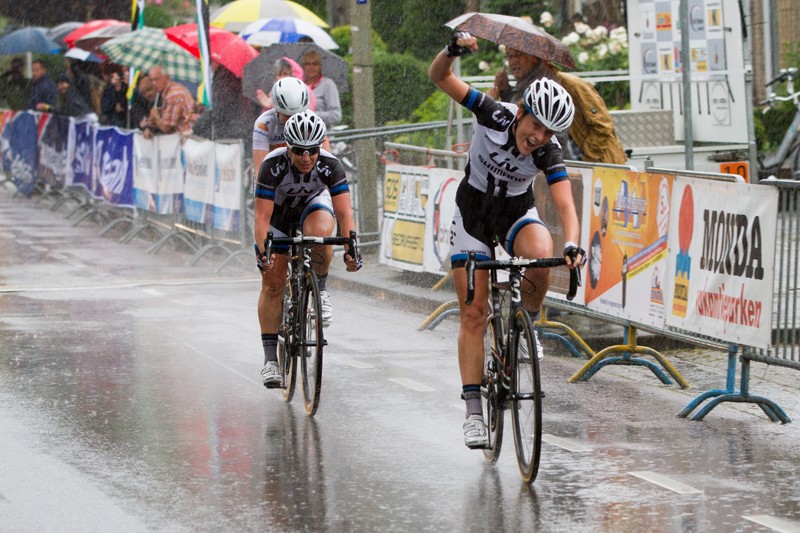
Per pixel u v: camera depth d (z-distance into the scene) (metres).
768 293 17.61
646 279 20.66
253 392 20.03
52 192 51.66
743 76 33.09
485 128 15.00
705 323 19.08
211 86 38.59
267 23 46.91
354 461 15.88
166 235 38.91
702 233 19.11
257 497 14.25
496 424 15.43
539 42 23.28
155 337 24.83
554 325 23.28
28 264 35.59
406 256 30.39
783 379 21.22
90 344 24.02
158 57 41.44
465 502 14.09
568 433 17.48
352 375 21.42
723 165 33.50
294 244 18.02
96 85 54.25
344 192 18.66
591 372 21.06
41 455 16.00
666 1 35.59
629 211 21.09
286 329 19.16
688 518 13.49
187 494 14.35
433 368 22.06
